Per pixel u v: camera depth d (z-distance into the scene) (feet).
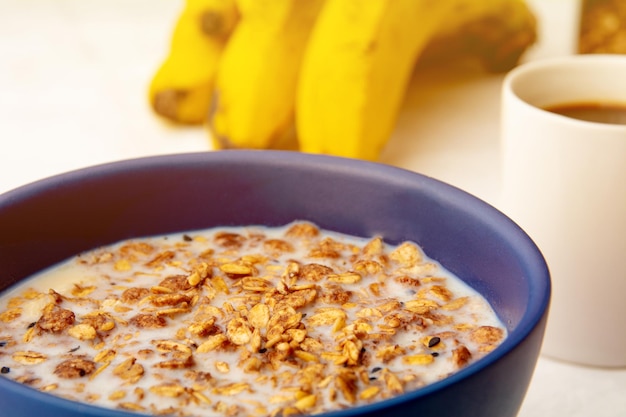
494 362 1.13
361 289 1.38
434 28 2.16
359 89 2.00
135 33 2.72
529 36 2.32
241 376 1.24
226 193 1.48
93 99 2.36
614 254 1.50
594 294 1.52
